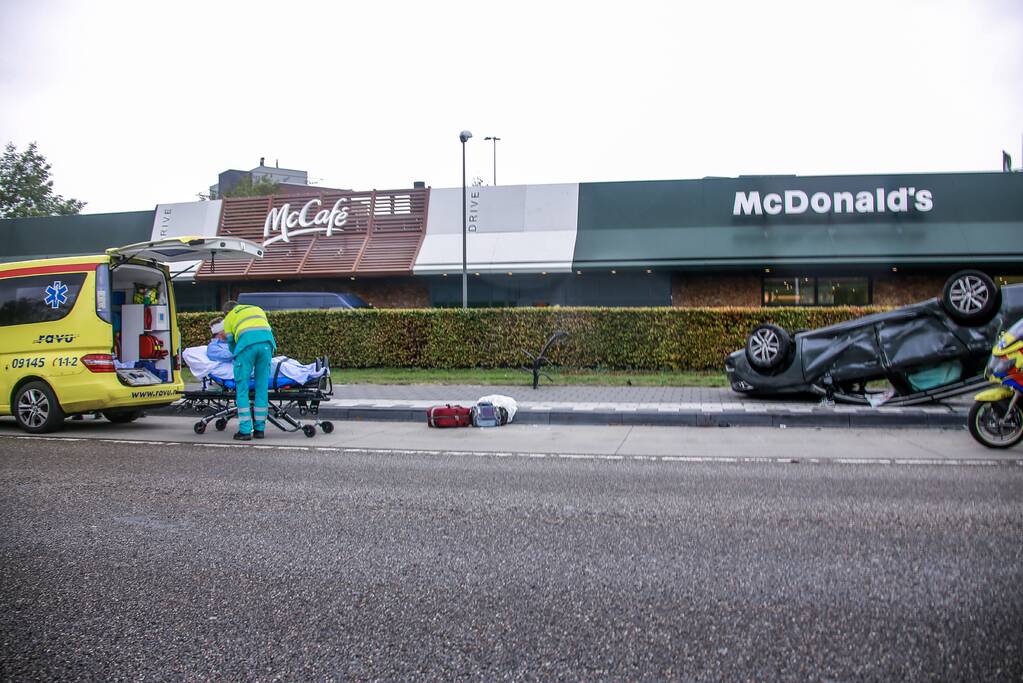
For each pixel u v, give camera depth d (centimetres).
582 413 1138
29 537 529
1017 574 438
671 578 438
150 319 1114
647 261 2398
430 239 2652
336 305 2272
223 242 1070
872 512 583
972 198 2341
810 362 1193
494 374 1725
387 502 628
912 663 328
